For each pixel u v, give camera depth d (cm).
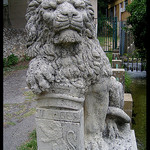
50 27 115
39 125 125
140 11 493
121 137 160
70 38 111
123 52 651
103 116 146
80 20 111
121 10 1164
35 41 125
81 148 125
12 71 645
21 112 359
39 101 124
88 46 126
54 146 125
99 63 127
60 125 121
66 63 118
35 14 122
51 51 118
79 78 121
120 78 325
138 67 581
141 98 429
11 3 885
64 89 117
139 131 317
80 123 122
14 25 907
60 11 109
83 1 118
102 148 141
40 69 113
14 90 482
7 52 738
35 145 247
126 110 304
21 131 294
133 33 536
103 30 749
